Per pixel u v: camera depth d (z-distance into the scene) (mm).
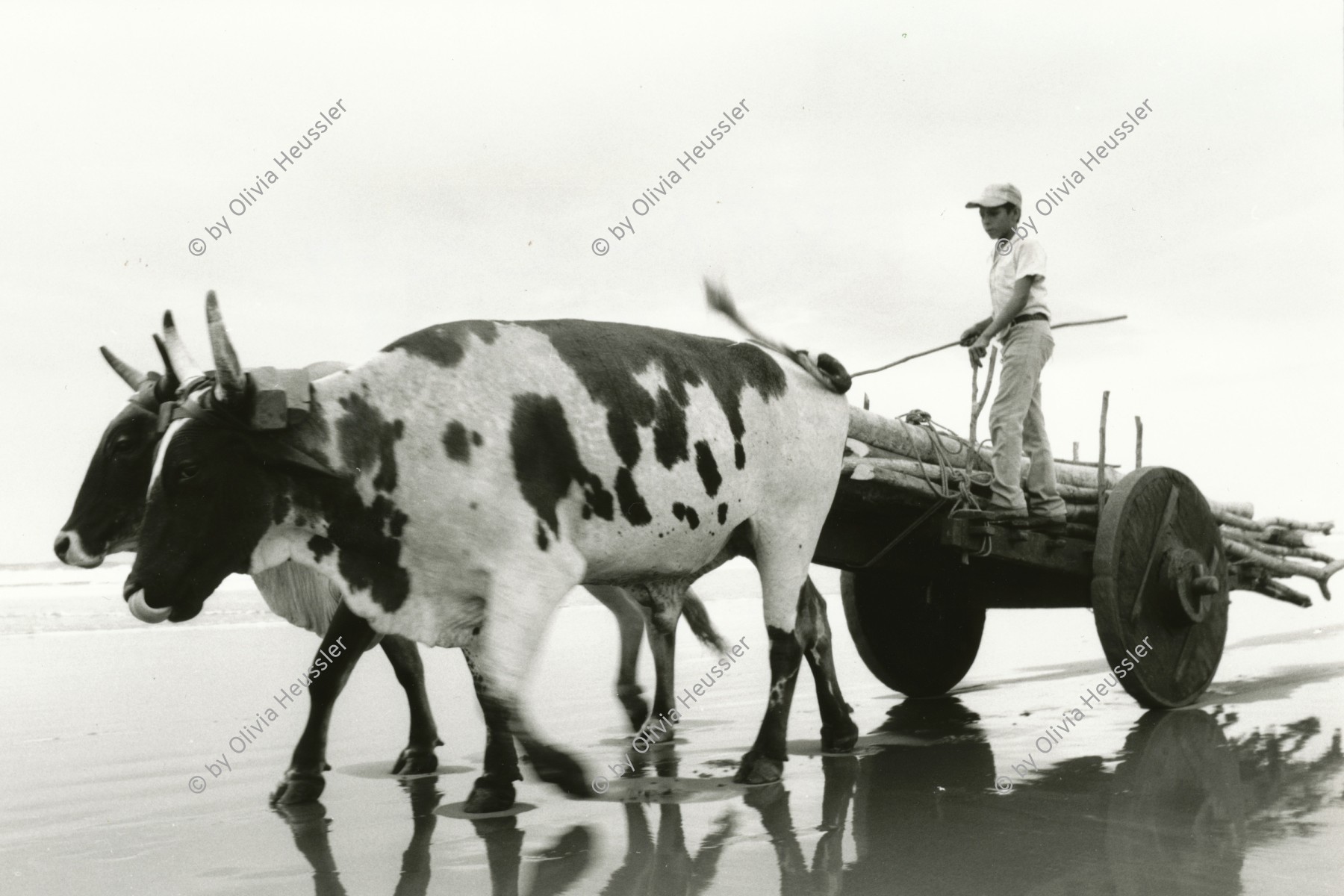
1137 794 5543
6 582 32469
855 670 11023
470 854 4754
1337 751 6441
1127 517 7586
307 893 4316
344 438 5297
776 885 4262
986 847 4684
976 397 7352
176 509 5180
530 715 5340
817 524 6555
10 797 6082
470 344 5574
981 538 7168
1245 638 13242
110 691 10492
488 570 5348
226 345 5027
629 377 5809
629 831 5062
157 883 4488
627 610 7859
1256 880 4184
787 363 6602
